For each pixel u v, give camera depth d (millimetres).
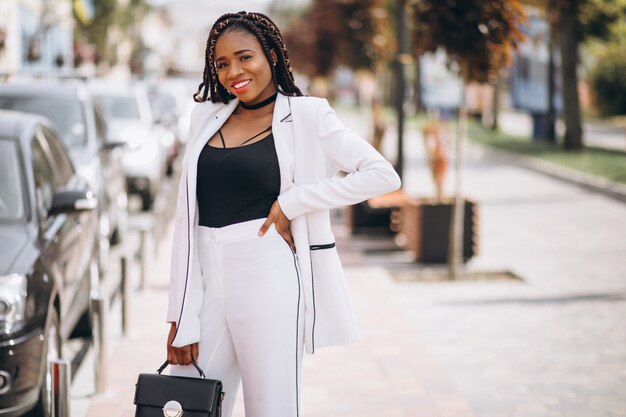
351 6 20938
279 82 3453
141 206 14344
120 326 7488
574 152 23922
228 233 3293
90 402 5625
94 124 10234
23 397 4695
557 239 12062
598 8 21000
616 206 15234
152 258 10516
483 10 9156
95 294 7270
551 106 27906
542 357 6672
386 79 53375
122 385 5984
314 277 3367
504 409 5547
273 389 3279
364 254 11102
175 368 3377
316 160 3342
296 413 3312
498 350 6863
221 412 3281
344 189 3242
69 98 10344
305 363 6469
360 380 6062
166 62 87062
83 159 9344
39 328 4859
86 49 32125
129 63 48406
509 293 8883
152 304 8250
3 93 10328
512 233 12594
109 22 32656
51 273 5234
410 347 6867
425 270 10102
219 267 3301
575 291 8945
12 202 5605
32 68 24344
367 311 8047
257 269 3270
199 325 3330
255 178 3287
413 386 5926
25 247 5211
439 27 9305
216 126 3365
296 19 50000
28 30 24719
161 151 14836
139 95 15625
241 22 3338
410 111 49969
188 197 3307
